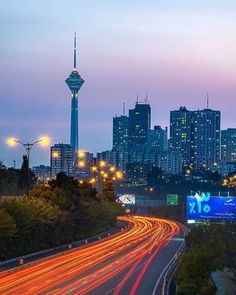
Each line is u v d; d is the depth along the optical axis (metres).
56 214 127.44
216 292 80.44
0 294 71.69
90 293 74.75
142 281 86.62
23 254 113.44
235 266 84.06
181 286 74.69
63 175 148.62
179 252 127.31
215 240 103.25
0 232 102.00
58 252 122.00
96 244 144.50
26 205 115.00
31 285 79.31
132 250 131.50
